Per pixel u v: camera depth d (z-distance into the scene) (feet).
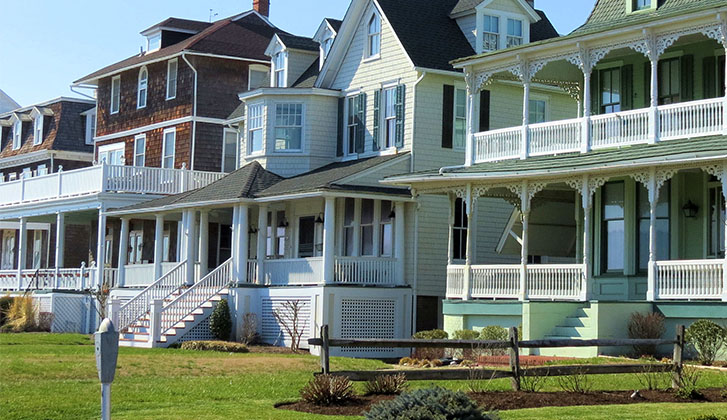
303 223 124.98
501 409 55.98
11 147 203.21
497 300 97.14
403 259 114.52
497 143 102.47
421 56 117.50
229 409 56.70
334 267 110.32
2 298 142.10
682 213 91.81
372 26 124.67
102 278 139.03
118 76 170.09
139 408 57.82
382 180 105.40
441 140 118.21
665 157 82.48
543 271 94.07
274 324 115.34
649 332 83.82
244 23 165.37
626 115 92.07
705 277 83.35
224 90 155.43
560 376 65.92
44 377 70.38
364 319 110.93
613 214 96.68
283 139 129.39
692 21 86.58
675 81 94.68
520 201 106.63
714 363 77.71
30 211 155.43
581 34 93.76
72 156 190.39
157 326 111.55
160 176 142.82
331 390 57.36
